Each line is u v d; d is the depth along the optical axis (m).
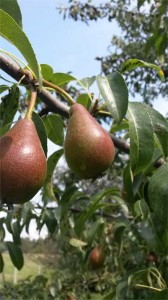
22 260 0.86
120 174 1.73
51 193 0.55
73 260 1.58
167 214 0.44
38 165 0.31
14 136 0.32
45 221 0.93
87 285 1.55
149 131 0.41
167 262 0.67
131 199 0.58
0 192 0.31
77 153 0.35
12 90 0.41
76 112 0.37
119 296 0.62
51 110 0.44
